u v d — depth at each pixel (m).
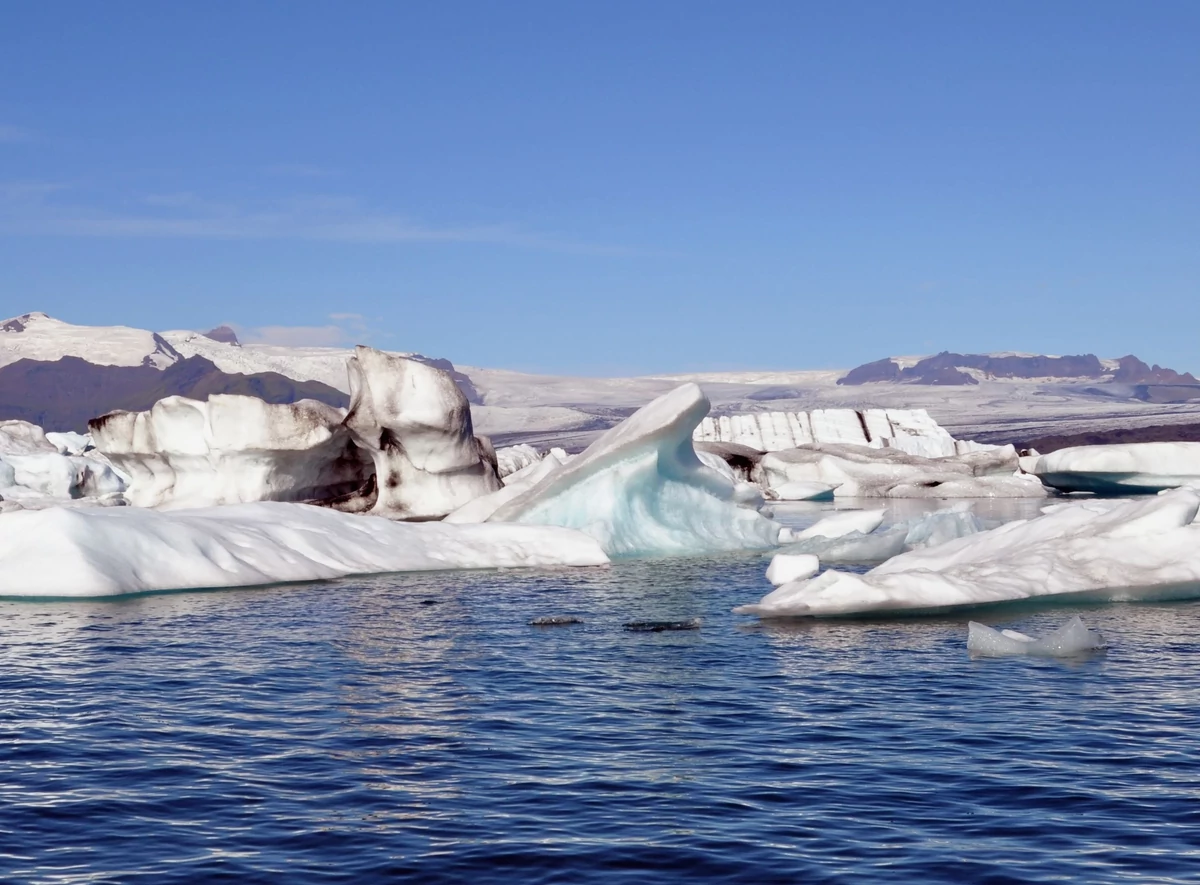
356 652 11.41
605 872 5.40
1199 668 10.12
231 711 8.84
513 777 7.00
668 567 19.47
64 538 15.68
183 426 28.55
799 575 15.25
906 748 7.57
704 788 6.72
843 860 5.53
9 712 8.80
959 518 22.44
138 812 6.34
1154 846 5.70
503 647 11.69
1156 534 14.41
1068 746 7.57
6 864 5.55
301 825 6.12
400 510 27.05
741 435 60.34
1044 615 13.18
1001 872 5.36
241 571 16.81
